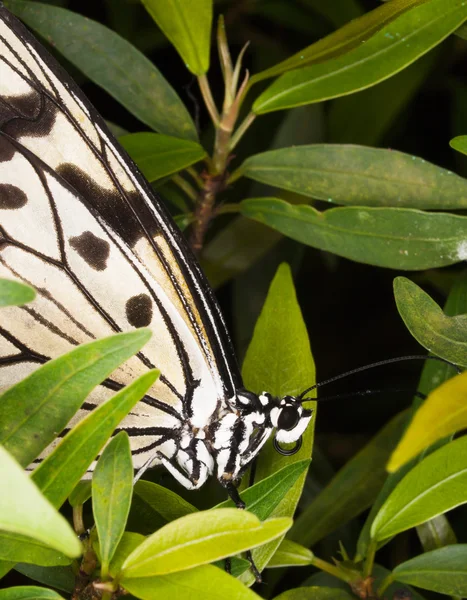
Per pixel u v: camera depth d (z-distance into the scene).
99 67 0.36
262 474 0.34
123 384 0.33
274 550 0.32
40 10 0.36
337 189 0.35
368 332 0.39
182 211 0.38
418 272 0.37
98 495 0.31
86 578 0.31
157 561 0.31
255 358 0.34
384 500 0.34
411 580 0.33
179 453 0.34
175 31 0.35
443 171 0.34
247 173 0.35
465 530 0.36
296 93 0.35
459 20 0.34
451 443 0.32
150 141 0.35
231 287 0.38
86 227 0.33
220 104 0.39
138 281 0.33
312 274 0.39
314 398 0.34
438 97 0.38
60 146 0.33
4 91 0.32
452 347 0.32
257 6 0.39
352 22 0.33
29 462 0.31
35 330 0.33
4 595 0.30
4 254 0.33
